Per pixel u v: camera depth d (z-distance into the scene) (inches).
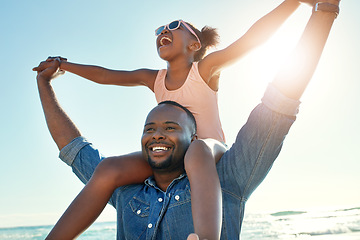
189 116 89.7
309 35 75.3
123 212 85.5
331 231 481.4
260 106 79.4
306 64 74.7
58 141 105.3
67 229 80.9
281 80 76.7
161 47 123.6
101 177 85.4
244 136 81.6
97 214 84.7
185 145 84.7
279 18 97.3
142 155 92.3
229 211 82.3
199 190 71.2
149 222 80.3
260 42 100.3
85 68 130.3
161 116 85.1
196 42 129.7
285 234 501.4
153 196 84.1
